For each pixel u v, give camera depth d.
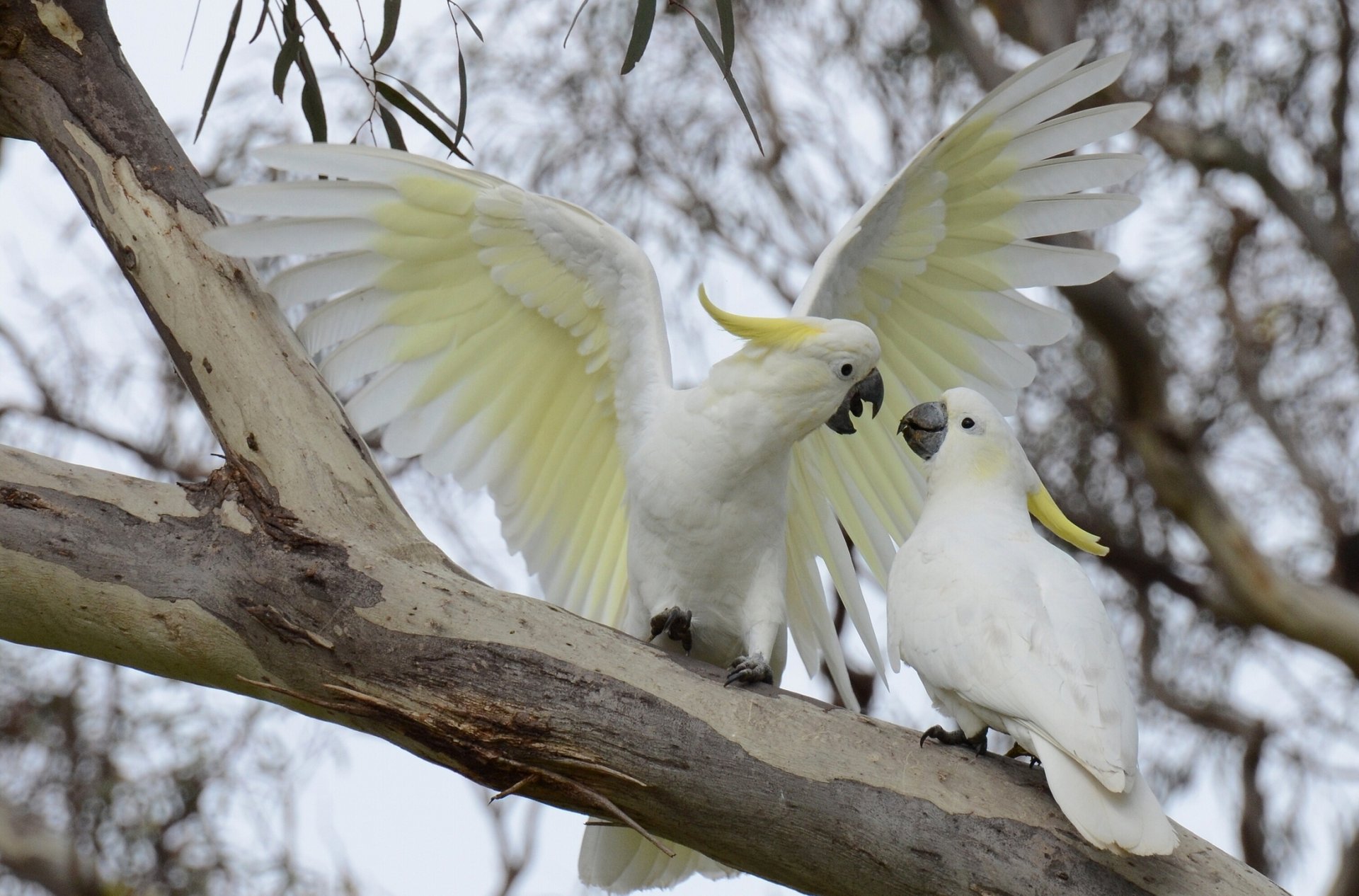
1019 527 8.00
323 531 7.44
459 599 7.17
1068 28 20.89
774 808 6.82
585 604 9.91
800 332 8.63
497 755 6.87
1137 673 19.33
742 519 8.89
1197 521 18.22
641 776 6.87
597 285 9.10
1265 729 18.52
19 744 15.55
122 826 14.80
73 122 8.46
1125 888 6.55
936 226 9.45
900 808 6.77
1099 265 9.62
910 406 10.09
